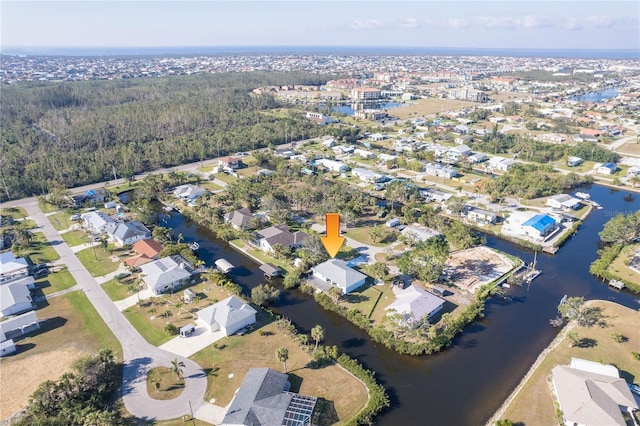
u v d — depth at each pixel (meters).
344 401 68.25
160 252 114.56
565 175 183.00
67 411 62.94
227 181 184.50
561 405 64.88
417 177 186.38
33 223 140.12
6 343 80.06
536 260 117.62
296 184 177.25
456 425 65.12
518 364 78.25
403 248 121.38
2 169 175.38
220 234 130.12
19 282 99.88
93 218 137.12
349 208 140.38
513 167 191.75
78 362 69.44
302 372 74.50
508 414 65.88
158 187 166.50
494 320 91.31
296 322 90.81
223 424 61.34
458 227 125.06
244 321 86.44
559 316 92.00
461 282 104.25
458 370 76.75
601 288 103.56
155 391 70.12
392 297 97.88
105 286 102.62
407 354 80.69
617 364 75.62
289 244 120.31
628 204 158.88
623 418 61.38
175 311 92.06
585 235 133.00
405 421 65.62
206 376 73.62
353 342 84.44
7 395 69.38
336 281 100.69
